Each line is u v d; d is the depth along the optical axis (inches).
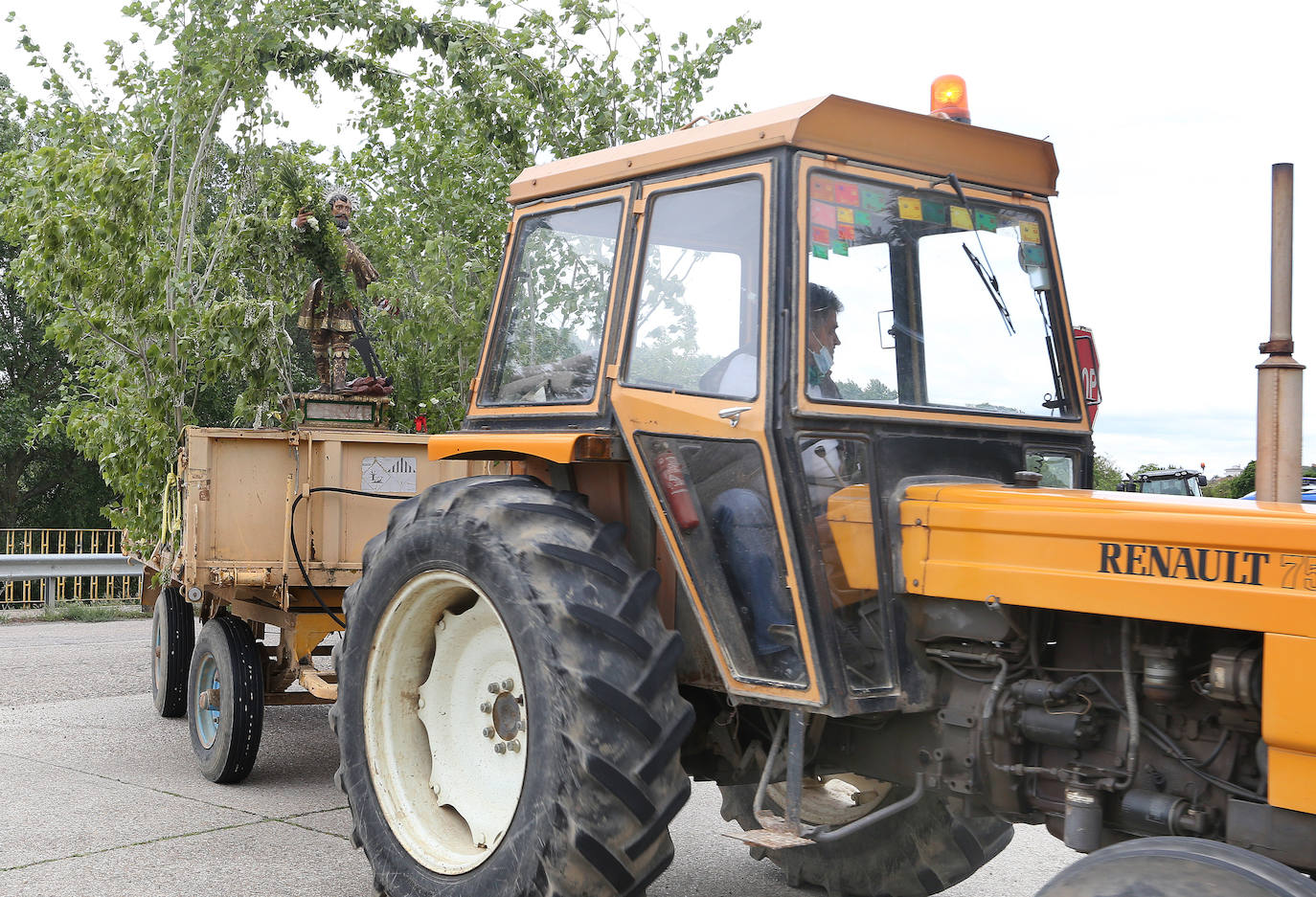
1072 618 123.8
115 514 319.9
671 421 137.7
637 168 147.2
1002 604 121.2
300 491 239.3
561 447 145.7
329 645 298.4
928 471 136.3
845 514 129.3
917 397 137.7
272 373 308.8
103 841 193.2
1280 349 139.7
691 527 137.6
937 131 142.6
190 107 303.0
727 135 135.1
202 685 245.4
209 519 234.2
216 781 234.5
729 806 174.6
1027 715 123.0
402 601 157.1
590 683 129.8
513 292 166.4
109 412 307.1
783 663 131.0
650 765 130.4
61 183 288.5
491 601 141.3
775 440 125.4
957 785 129.5
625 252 147.5
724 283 135.3
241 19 292.8
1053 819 124.8
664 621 151.6
